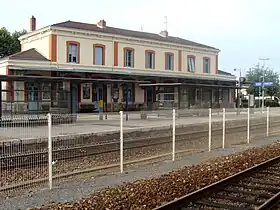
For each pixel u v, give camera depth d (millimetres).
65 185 11586
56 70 38875
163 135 21234
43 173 12703
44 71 39125
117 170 14016
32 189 11141
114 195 9781
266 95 82875
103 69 44344
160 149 18891
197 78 52812
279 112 45469
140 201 9109
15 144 12867
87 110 42375
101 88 44094
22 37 45531
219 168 13445
